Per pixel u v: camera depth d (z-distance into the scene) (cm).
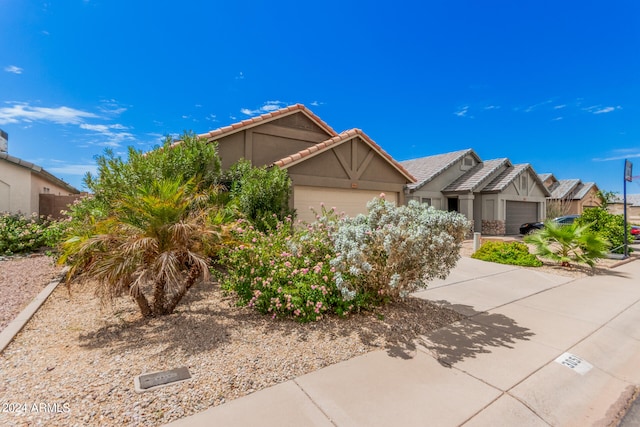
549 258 959
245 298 486
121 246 422
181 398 272
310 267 496
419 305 549
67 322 442
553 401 302
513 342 420
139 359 335
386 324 452
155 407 259
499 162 2144
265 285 466
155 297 463
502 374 338
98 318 456
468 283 741
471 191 1970
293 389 296
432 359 365
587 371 359
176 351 354
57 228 769
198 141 841
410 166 2405
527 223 2180
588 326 487
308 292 457
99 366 320
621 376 360
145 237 420
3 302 534
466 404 286
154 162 725
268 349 367
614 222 1210
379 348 386
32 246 1034
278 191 858
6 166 1301
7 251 965
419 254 452
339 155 1157
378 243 473
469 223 472
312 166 1094
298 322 446
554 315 535
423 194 1992
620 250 1222
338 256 440
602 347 421
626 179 1168
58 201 1465
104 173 694
